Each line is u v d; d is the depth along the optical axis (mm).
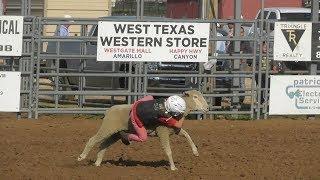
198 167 23016
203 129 32719
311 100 36625
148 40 35281
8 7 57312
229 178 21406
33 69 35562
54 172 21844
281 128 33500
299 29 36406
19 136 29656
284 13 50656
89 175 21406
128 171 22109
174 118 21266
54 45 41844
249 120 36500
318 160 24703
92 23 35406
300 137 30453
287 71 38812
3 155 24906
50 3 58125
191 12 67000
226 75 35938
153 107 21094
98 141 21953
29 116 35656
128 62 36875
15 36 34812
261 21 36312
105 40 35281
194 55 35500
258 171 22562
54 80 39844
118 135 22297
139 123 21203
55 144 27609
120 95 36344
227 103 41875
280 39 36344
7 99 34844
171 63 38250
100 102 40688
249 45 39125
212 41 36562
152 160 24406
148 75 35656
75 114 37188
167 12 72812
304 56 36562
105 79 41188
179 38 35375
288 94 36438
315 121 36375
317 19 36969
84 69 38938
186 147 27234
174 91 37688
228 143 28516
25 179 20891
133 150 26391
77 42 37719
